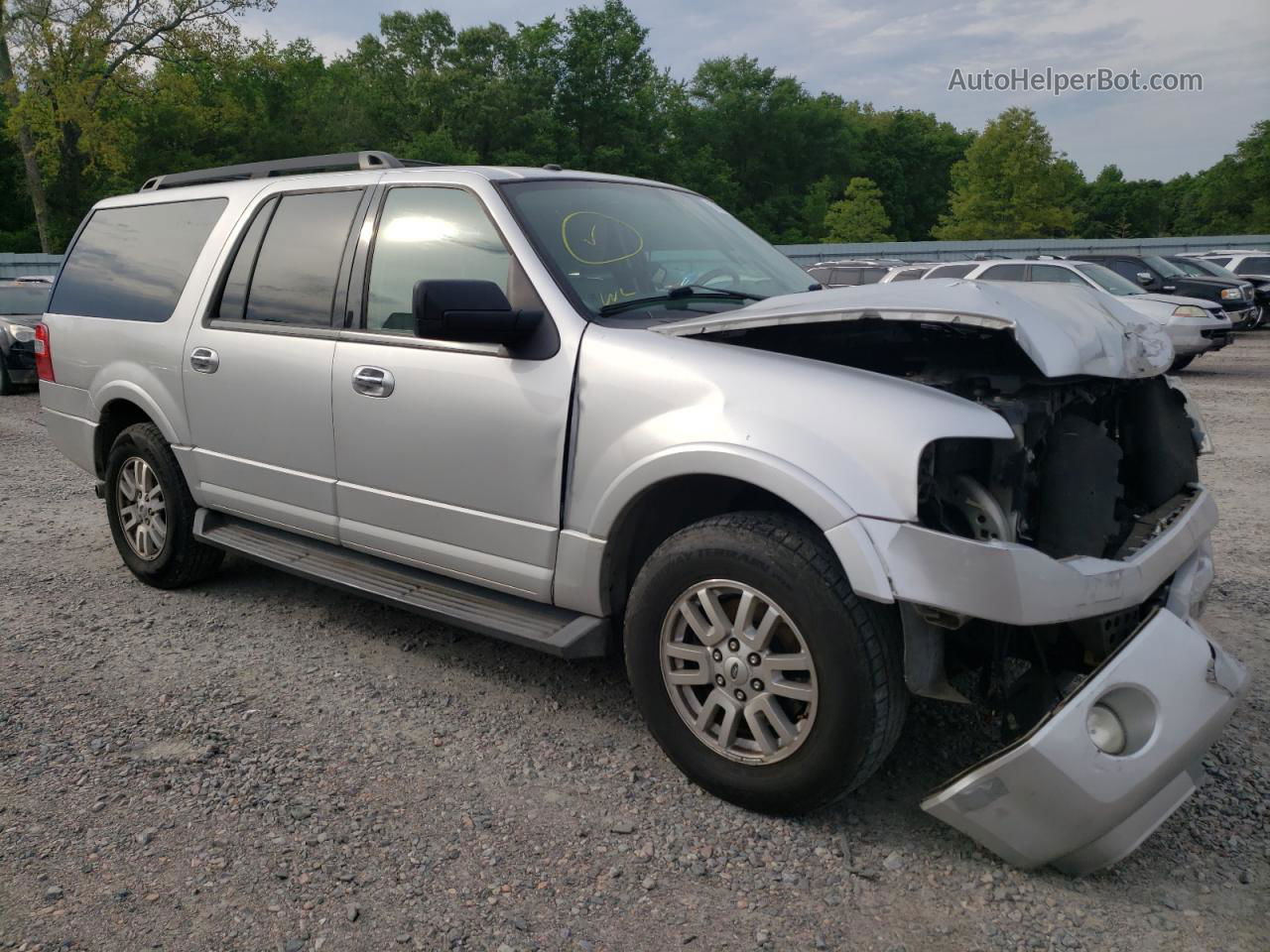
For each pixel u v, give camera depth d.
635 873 2.62
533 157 67.75
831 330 2.91
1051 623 2.47
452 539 3.53
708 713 2.89
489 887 2.55
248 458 4.25
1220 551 5.49
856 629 2.57
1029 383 2.78
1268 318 22.09
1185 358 14.70
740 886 2.57
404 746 3.30
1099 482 2.73
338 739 3.34
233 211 4.45
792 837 2.78
